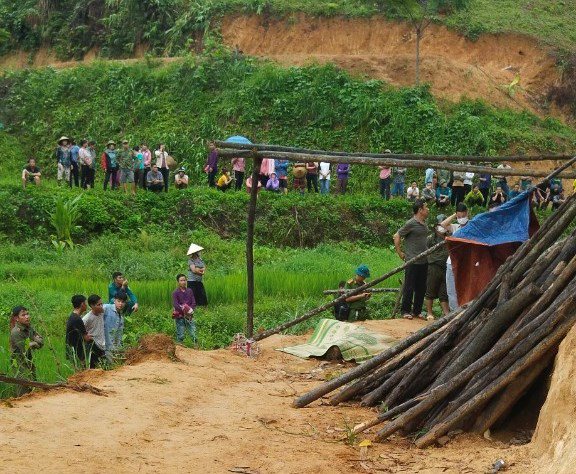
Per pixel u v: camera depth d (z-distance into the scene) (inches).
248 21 1784.0
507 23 1768.0
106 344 493.4
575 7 1860.2
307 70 1611.7
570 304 316.8
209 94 1620.3
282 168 1318.9
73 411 334.6
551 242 362.3
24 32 1973.4
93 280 932.6
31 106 1690.5
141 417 337.4
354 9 1777.8
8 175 1555.1
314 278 871.7
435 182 1282.0
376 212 1282.0
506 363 324.8
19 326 462.9
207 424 339.9
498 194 1238.3
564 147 1521.9
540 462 284.4
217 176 1449.3
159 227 1184.2
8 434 300.0
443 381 345.4
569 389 286.2
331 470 293.9
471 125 1501.0
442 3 1771.7
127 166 1232.2
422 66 1621.6
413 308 601.6
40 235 1142.3
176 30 1804.9
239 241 1190.9
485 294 362.6
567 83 1675.7
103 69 1721.2
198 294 759.1
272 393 405.7
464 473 287.3
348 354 486.9
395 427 332.2
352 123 1518.2
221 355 489.7
